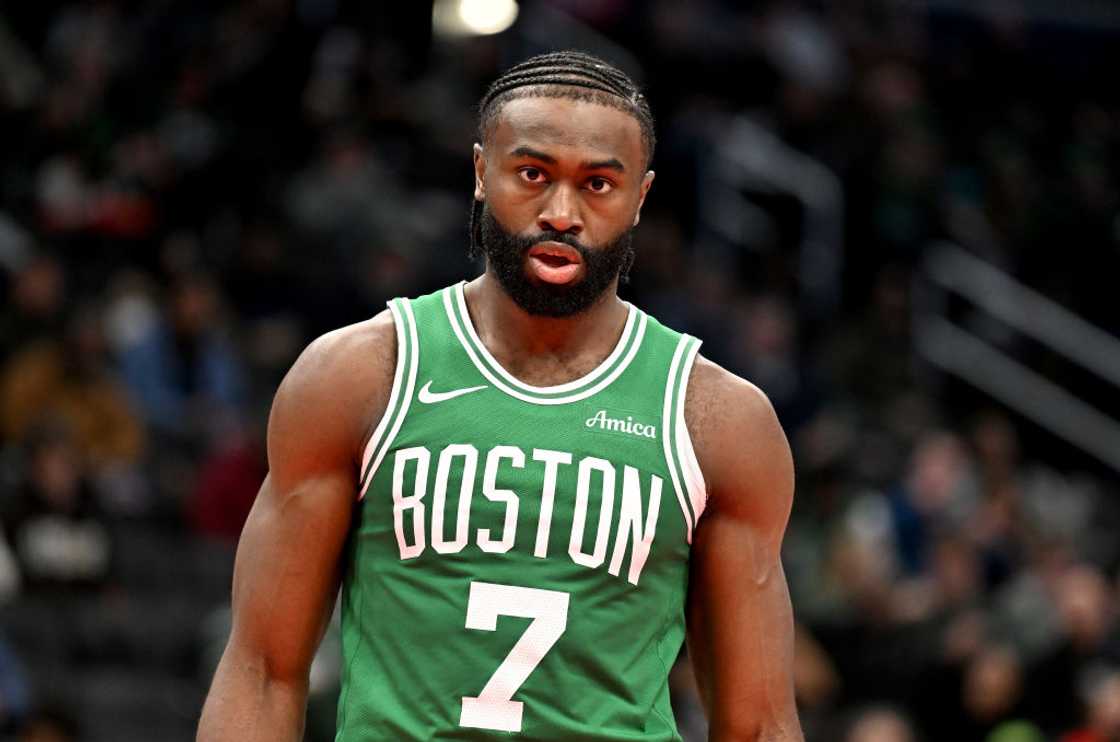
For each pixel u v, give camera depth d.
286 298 39.84
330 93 45.03
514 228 9.84
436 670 9.61
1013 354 46.75
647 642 9.84
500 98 9.98
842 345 43.12
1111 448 45.88
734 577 10.20
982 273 46.78
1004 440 40.34
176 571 32.03
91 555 30.23
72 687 28.88
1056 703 27.38
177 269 38.00
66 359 33.19
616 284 10.32
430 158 45.47
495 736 9.52
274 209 41.69
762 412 10.24
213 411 35.56
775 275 45.38
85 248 38.44
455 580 9.67
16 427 32.78
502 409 9.88
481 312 10.23
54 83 41.78
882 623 29.94
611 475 9.80
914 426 40.81
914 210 46.62
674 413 10.02
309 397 9.98
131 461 33.41
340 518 10.04
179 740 29.25
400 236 41.34
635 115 9.93
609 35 49.28
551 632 9.62
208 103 43.81
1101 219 49.75
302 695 10.16
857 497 35.94
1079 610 27.59
